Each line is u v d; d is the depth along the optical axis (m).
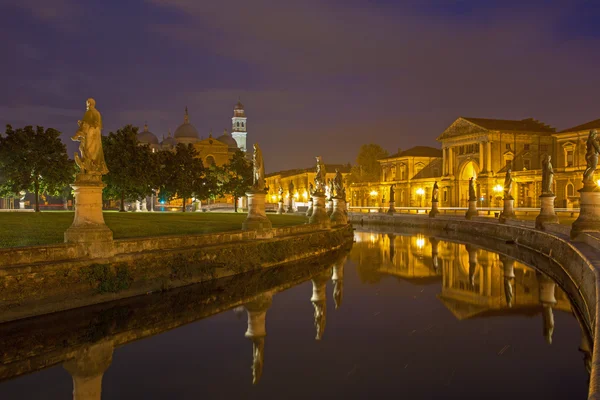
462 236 56.72
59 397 11.12
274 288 23.66
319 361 13.26
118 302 19.20
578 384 11.45
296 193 163.12
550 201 40.81
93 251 19.06
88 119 19.45
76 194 19.38
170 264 22.03
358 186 150.75
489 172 105.06
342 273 28.39
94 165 19.58
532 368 12.51
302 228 38.00
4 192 50.91
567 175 88.75
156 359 13.55
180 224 37.91
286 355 13.77
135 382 11.91
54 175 50.38
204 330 16.39
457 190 115.06
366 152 160.88
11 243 21.78
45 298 16.84
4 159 48.72
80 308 17.84
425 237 55.97
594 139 27.92
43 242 22.38
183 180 70.38
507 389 11.20
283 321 17.48
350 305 20.02
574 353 13.66
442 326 16.61
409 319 17.62
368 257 36.03
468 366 12.73
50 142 50.84
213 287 23.20
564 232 34.16
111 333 15.96
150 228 32.72
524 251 39.06
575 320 17.31
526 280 25.66
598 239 23.02
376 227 78.50
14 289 16.06
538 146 110.06
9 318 15.84
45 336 15.56
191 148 76.06
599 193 27.88
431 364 12.88
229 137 160.50
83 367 13.03
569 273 25.03
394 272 28.77
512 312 18.56
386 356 13.57
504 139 107.50
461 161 114.56
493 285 24.30
